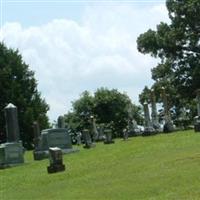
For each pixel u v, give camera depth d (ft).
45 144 137.80
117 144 142.61
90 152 126.11
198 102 160.15
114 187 69.97
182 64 237.25
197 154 85.10
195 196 58.13
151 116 193.16
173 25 234.79
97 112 304.91
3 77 236.43
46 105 250.16
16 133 137.08
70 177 86.43
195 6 227.81
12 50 247.29
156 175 72.79
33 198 73.41
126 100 305.73
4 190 85.76
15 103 237.25
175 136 131.85
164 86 245.04
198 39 232.73
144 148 110.52
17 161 127.95
